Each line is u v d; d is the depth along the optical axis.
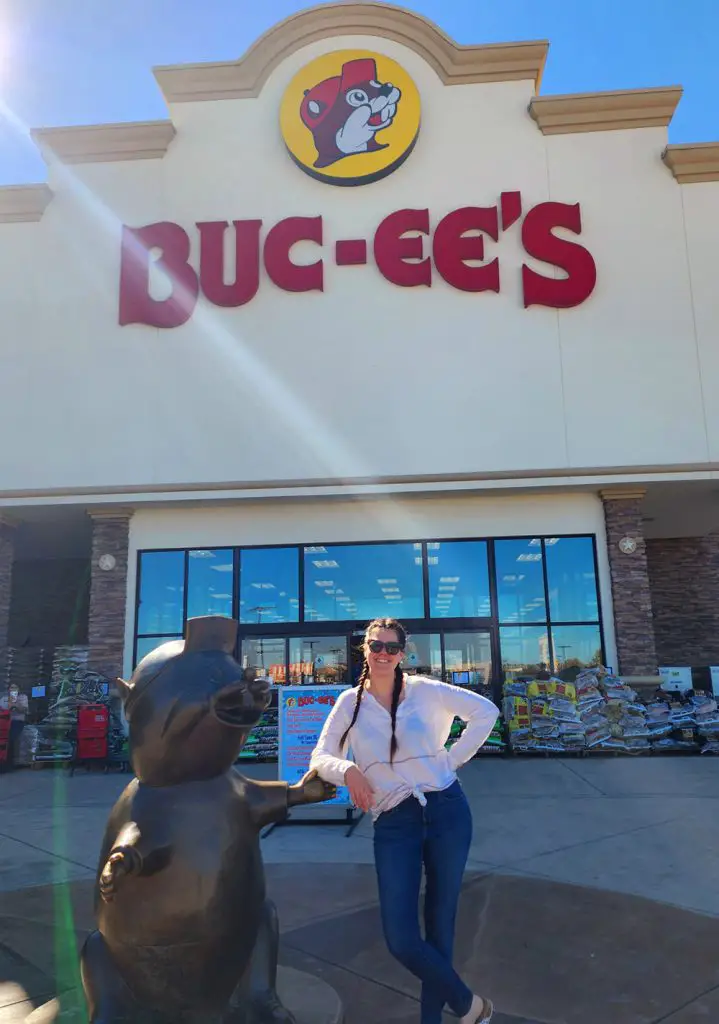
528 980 4.20
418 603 14.88
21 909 5.49
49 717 13.73
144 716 2.88
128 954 2.83
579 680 13.66
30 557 19.86
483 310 14.74
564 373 14.48
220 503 14.93
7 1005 3.88
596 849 6.89
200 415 14.73
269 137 15.57
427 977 2.96
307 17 15.52
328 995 3.71
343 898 5.66
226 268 15.27
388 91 15.35
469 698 3.40
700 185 14.87
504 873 6.20
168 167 15.57
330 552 15.18
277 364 14.80
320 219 15.17
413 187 15.23
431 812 3.22
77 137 15.62
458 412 14.48
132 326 15.08
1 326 15.23
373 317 14.84
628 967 4.36
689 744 13.29
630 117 15.08
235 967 2.97
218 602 15.08
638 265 14.73
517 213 14.95
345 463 14.45
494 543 14.96
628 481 14.18
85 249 15.41
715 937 4.77
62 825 8.38
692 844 6.98
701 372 14.35
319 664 14.81
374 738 3.26
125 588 14.99
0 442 14.84
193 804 2.88
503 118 15.34
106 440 14.75
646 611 14.23
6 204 15.55
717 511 16.62
